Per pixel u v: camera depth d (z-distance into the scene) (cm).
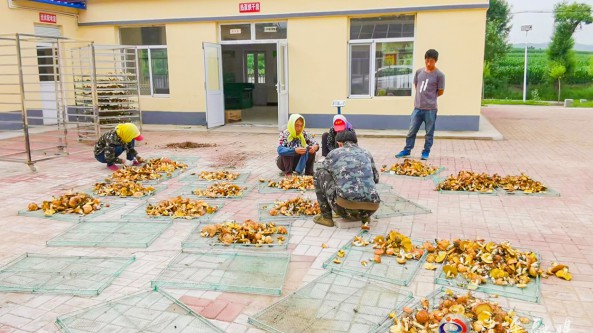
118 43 1473
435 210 590
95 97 1044
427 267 415
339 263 426
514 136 1247
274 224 525
